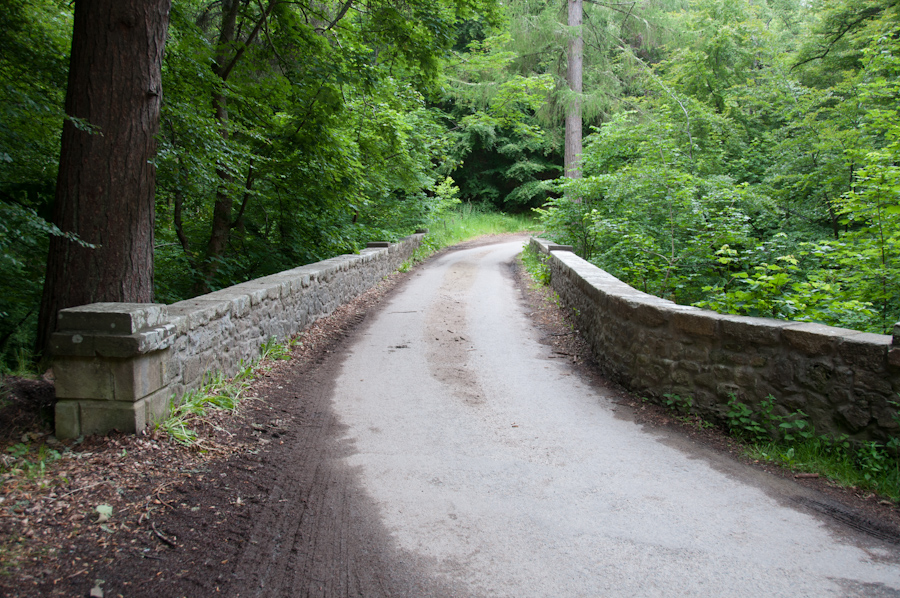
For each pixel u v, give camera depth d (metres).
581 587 2.24
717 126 11.89
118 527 2.61
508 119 20.16
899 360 2.99
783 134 11.16
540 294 10.48
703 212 8.24
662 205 9.29
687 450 3.66
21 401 3.52
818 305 4.79
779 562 2.40
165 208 9.35
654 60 21.03
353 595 2.20
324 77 8.30
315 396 4.78
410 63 9.20
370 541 2.58
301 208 9.62
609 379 5.34
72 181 4.24
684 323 4.24
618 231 9.60
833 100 11.58
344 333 7.25
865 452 3.13
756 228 10.29
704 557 2.45
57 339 3.32
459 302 9.62
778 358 3.61
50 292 4.28
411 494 3.05
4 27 5.88
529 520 2.78
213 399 4.17
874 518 2.77
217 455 3.47
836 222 9.39
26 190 6.62
